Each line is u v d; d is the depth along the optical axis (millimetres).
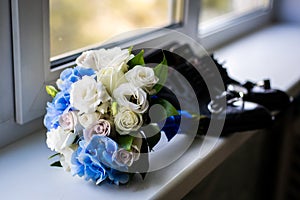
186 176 1151
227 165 1719
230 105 1351
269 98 1460
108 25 1561
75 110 1063
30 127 1307
